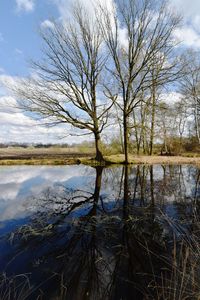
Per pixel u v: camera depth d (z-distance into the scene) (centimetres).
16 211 674
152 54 1672
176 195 871
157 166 1758
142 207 714
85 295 324
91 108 1836
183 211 668
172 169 1587
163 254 427
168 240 482
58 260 412
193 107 2692
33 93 1723
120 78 1702
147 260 413
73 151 3288
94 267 392
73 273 374
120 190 970
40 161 1930
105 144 2358
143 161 1966
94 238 500
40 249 450
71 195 883
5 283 347
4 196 842
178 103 2728
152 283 349
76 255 427
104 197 855
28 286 341
